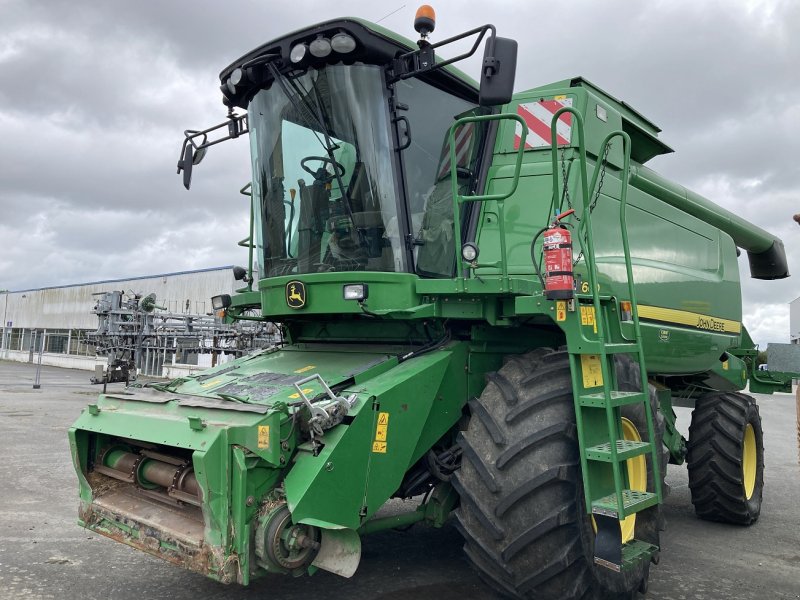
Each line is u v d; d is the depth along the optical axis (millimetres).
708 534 5703
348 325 4480
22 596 3816
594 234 4438
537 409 3361
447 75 4227
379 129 3951
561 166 4316
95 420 3848
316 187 4160
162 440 3311
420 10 3818
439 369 3717
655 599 4051
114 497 3820
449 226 4293
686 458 6160
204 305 25969
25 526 5273
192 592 3918
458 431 4020
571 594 3178
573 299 3273
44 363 37938
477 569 3406
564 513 3127
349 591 3975
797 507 6848
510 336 4246
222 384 4051
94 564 4406
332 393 3326
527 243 4164
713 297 6160
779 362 4738
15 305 42531
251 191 4699
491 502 3312
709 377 6531
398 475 3428
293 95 4133
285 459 3158
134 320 12727
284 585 4062
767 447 11234
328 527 3021
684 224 5816
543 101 4578
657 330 5047
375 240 3973
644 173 5500
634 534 3842
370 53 3879
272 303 4293
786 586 4336
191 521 3361
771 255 8352
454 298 3801
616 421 3541
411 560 4594
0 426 11008
